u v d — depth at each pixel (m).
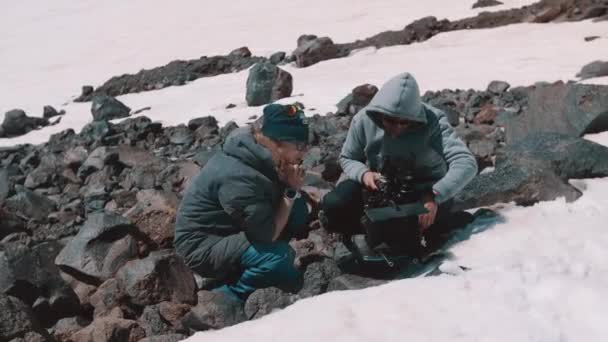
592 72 11.44
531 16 19.66
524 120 8.09
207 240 4.71
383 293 4.10
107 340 4.59
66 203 8.27
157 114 13.54
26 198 7.91
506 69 13.48
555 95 8.04
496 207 5.55
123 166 9.20
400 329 3.69
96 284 5.44
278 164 4.54
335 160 7.58
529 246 4.77
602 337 3.50
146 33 32.00
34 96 21.67
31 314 4.48
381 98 4.73
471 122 9.48
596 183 5.87
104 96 14.41
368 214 4.79
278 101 12.64
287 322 3.90
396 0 27.69
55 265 5.58
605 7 18.61
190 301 5.04
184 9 35.22
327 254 5.56
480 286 4.07
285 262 4.66
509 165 5.73
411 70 14.77
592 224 4.99
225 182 4.54
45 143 12.00
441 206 5.17
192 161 8.89
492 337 3.54
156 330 4.70
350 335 3.68
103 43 31.70
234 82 17.48
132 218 5.93
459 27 20.09
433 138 4.97
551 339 3.49
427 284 4.15
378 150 5.11
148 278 4.99
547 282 3.97
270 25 28.34
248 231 4.61
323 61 18.30
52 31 36.56
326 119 10.26
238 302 4.60
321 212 5.45
